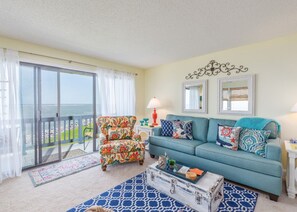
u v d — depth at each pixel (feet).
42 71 9.67
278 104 8.24
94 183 7.43
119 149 8.89
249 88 9.06
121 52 10.34
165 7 5.51
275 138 7.59
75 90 12.12
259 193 6.58
